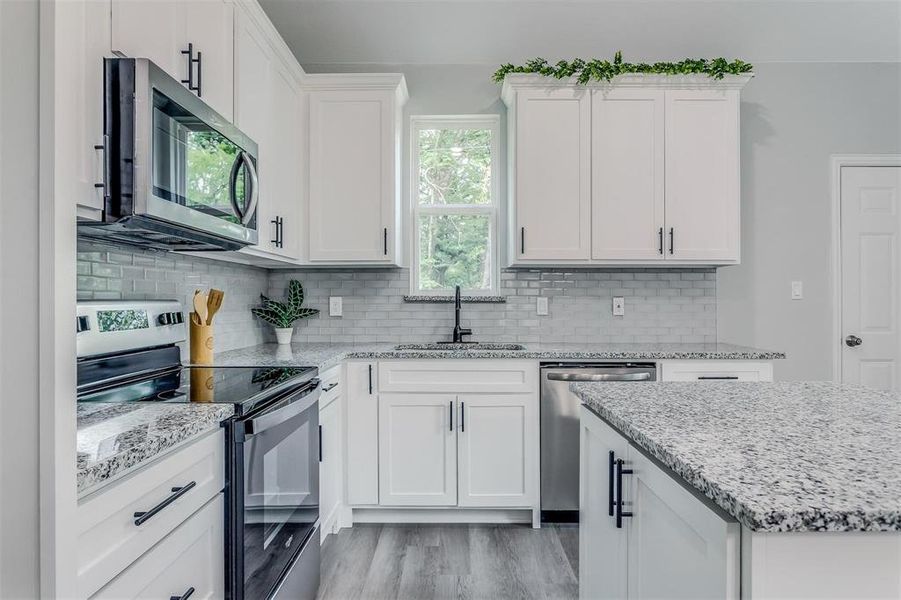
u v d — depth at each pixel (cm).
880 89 319
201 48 170
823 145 319
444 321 318
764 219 319
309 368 191
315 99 281
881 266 320
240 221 171
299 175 276
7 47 62
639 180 279
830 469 73
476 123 327
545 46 311
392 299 318
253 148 183
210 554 117
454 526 257
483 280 327
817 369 318
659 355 251
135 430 100
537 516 253
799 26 299
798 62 319
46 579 63
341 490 256
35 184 63
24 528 62
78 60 109
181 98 134
